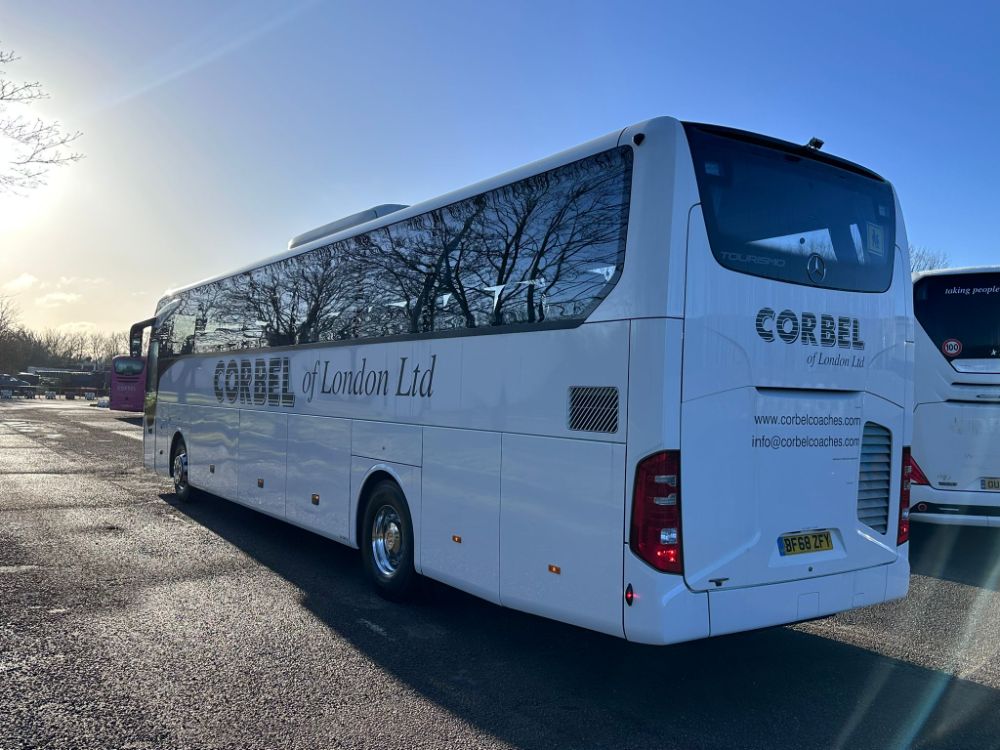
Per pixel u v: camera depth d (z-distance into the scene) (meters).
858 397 4.89
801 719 4.29
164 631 5.52
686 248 4.14
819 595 4.61
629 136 4.39
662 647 5.46
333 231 8.32
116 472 14.82
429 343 5.91
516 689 4.64
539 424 4.74
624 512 4.14
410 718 4.19
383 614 6.10
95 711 4.16
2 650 5.03
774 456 4.45
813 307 4.66
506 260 5.16
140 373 38.06
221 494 9.88
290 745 3.84
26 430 25.47
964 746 4.01
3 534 8.76
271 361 8.69
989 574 7.74
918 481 8.52
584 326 4.47
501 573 5.00
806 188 4.77
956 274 8.50
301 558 7.99
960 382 8.39
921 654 5.38
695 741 3.99
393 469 6.27
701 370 4.15
